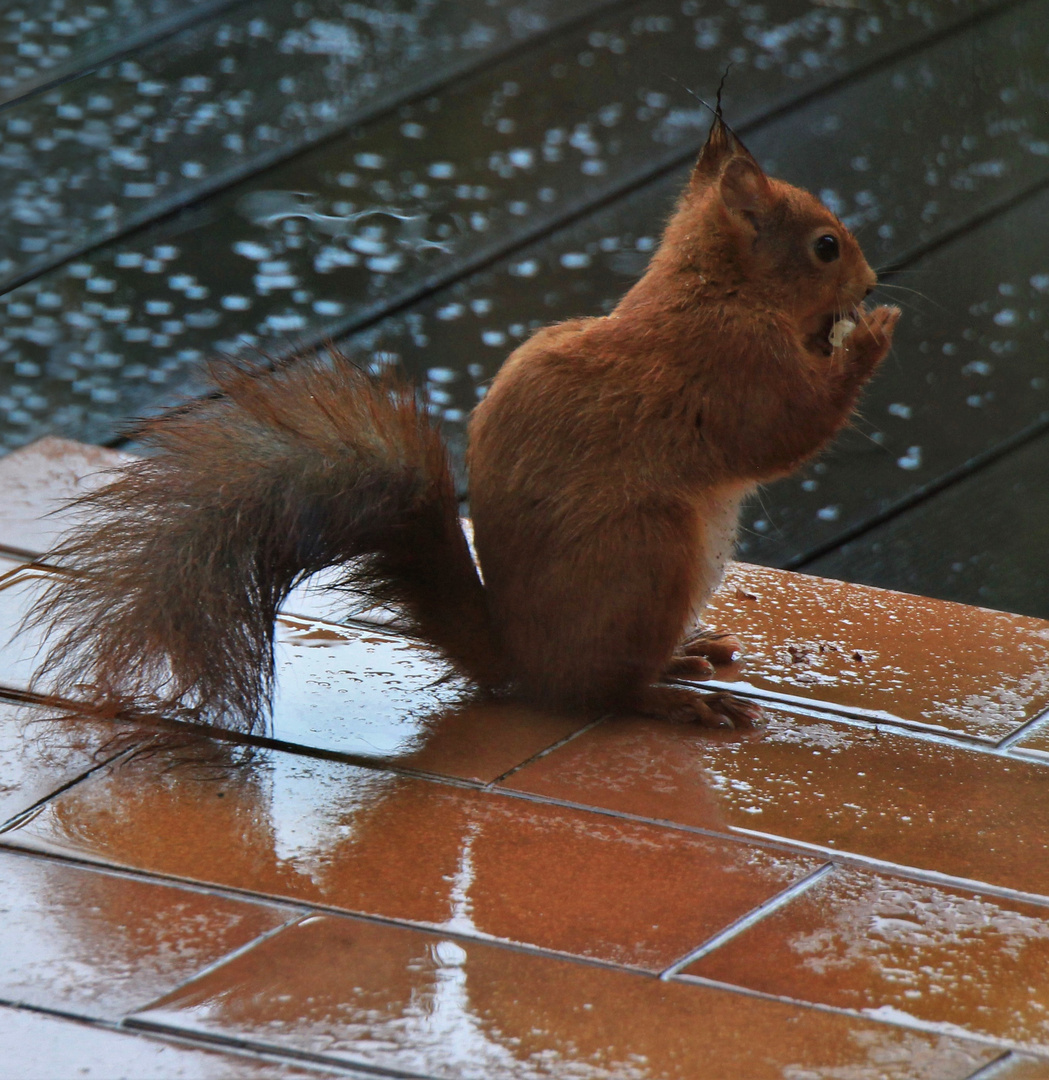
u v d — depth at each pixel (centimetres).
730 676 548
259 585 462
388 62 1358
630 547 477
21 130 1227
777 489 930
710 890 406
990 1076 333
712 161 560
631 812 447
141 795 444
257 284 1053
